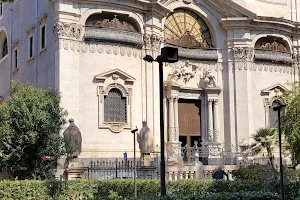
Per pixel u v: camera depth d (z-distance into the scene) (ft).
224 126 134.72
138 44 118.01
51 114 86.94
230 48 136.15
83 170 91.71
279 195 49.70
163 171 48.93
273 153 119.34
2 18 156.97
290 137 93.20
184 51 132.26
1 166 83.87
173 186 63.87
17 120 82.79
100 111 111.55
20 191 66.59
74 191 69.41
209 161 119.75
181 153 116.06
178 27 133.59
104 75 112.68
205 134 133.90
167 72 127.95
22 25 136.98
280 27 141.38
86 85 111.14
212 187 61.77
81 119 109.60
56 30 110.22
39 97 86.99
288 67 143.64
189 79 132.67
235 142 133.08
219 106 135.03
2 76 154.61
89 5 113.39
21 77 135.44
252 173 83.97
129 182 67.26
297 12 150.41
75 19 111.34
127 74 115.75
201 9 136.05
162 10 124.26
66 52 109.50
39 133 83.56
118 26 116.67
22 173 83.71
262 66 138.72
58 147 85.76
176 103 127.95
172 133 125.70
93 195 70.03
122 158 108.78
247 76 135.33
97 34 112.88
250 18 135.44
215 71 136.05
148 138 101.81
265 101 137.28
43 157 82.84
